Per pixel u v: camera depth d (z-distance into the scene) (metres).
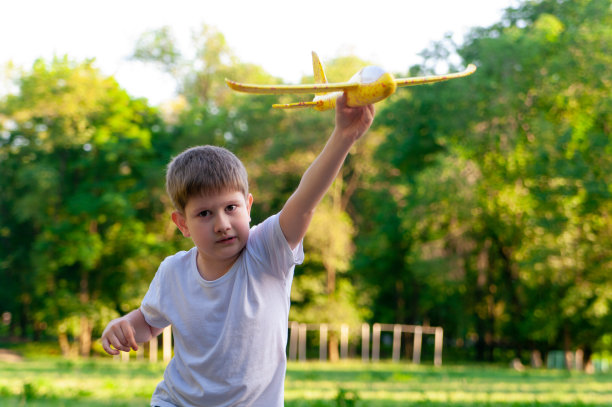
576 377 17.81
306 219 2.63
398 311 40.69
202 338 2.73
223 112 37.44
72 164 34.19
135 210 35.06
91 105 33.66
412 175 34.69
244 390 2.71
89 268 33.34
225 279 2.71
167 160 36.53
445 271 30.78
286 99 36.34
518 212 29.22
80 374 14.92
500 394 11.12
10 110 33.59
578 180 26.50
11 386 10.70
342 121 2.37
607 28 27.25
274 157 34.72
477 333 38.94
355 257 38.00
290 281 2.81
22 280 37.53
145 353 34.69
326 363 29.30
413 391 11.34
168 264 2.85
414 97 33.06
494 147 28.95
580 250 26.80
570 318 29.94
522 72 28.36
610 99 26.25
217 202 2.58
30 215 33.88
